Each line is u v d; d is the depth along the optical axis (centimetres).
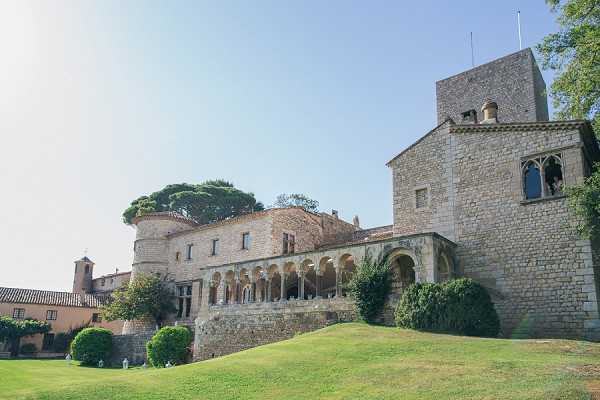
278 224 4081
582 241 2267
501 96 3606
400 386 1335
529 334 2322
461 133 2812
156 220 4934
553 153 2434
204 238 4544
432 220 2798
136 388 1480
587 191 1930
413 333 2112
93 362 3806
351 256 2833
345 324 2452
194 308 4266
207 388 1459
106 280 7031
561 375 1270
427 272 2389
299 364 1661
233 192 6612
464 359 1562
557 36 2064
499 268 2492
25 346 5128
